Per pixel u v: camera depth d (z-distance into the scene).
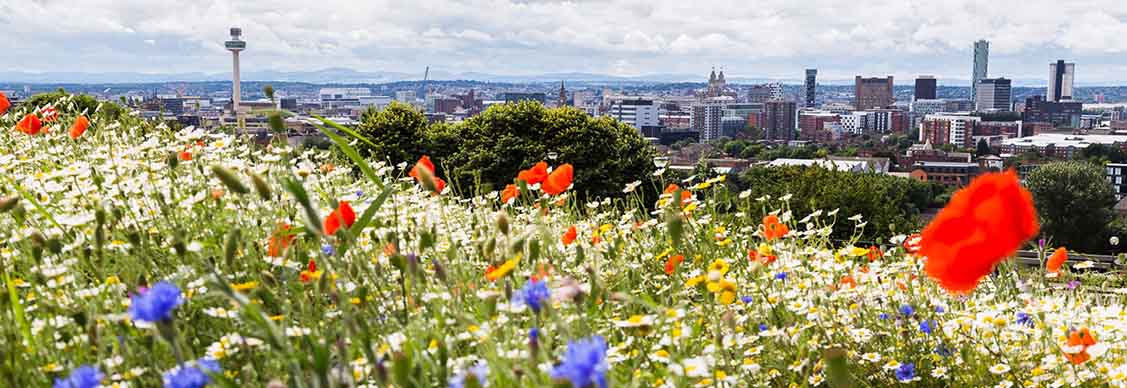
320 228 1.98
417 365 1.92
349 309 2.28
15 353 2.10
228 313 2.38
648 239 4.37
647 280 3.68
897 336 3.44
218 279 1.73
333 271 2.56
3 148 5.04
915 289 3.81
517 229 3.65
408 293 2.71
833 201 21.38
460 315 2.19
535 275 2.66
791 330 3.11
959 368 3.27
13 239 2.92
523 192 4.14
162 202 3.08
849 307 3.69
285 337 1.86
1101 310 3.51
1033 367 3.28
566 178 3.95
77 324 2.08
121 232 2.84
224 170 2.09
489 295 2.21
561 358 1.95
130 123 6.02
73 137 4.63
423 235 2.46
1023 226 1.61
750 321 3.32
